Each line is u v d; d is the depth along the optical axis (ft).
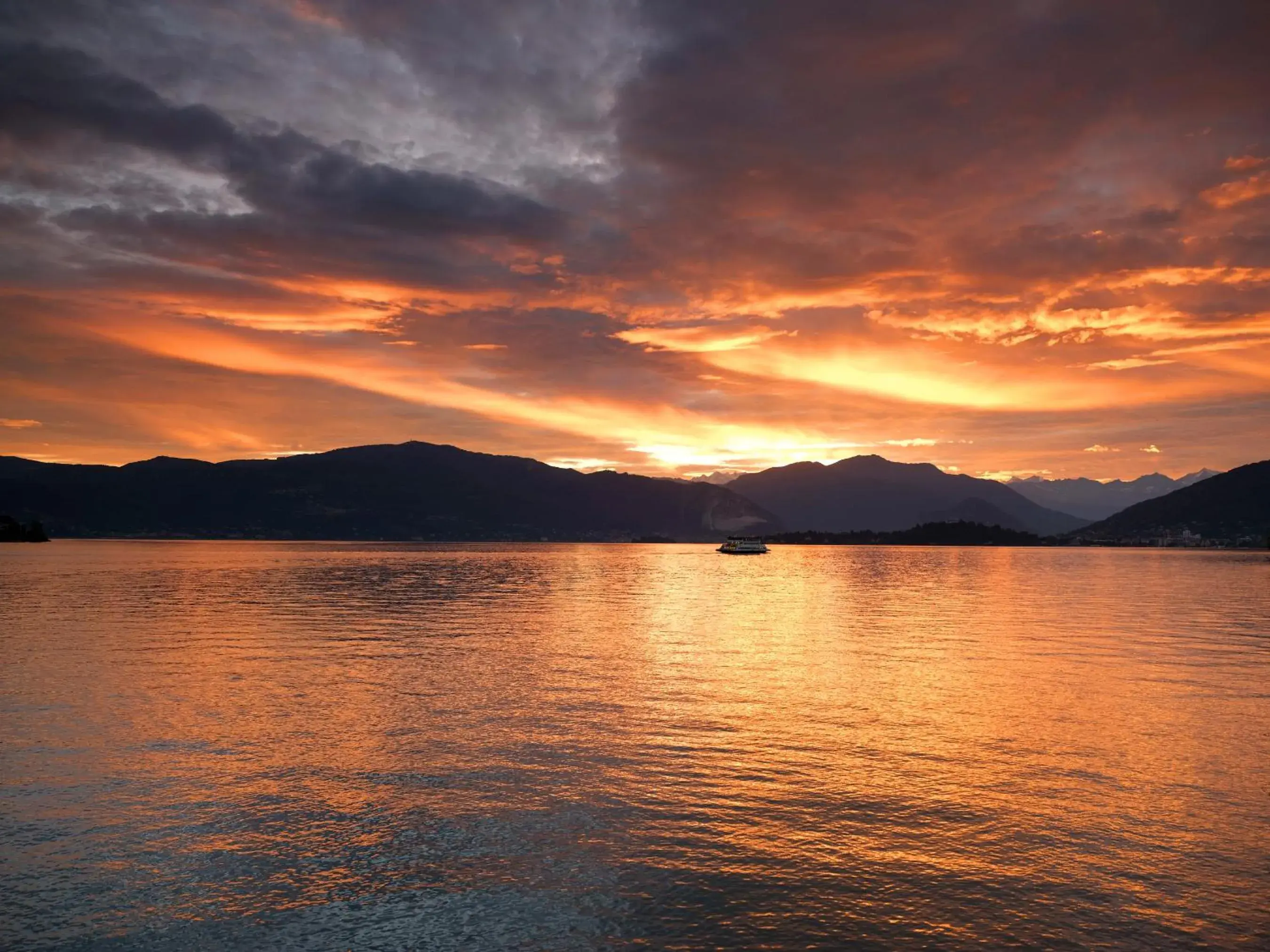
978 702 84.12
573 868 44.09
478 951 36.24
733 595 264.93
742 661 112.68
